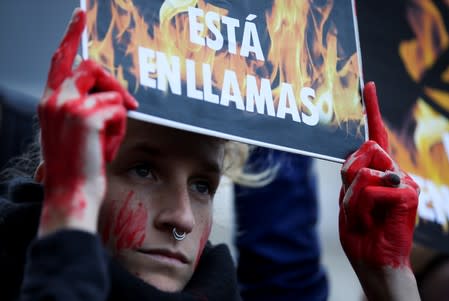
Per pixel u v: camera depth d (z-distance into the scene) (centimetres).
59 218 153
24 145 290
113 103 158
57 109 155
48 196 155
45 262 149
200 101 178
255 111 186
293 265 288
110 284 171
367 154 200
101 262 152
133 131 181
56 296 146
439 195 233
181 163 182
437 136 237
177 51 178
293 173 292
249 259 288
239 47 187
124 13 172
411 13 243
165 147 181
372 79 232
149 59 173
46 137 156
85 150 154
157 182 182
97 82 161
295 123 192
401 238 204
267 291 286
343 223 208
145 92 171
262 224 288
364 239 206
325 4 203
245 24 189
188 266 183
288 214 291
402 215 204
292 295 286
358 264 207
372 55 235
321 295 292
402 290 203
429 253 282
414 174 231
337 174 445
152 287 175
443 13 247
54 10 332
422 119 236
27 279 149
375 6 238
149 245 178
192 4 182
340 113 200
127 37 172
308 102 195
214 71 182
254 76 188
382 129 204
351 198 202
